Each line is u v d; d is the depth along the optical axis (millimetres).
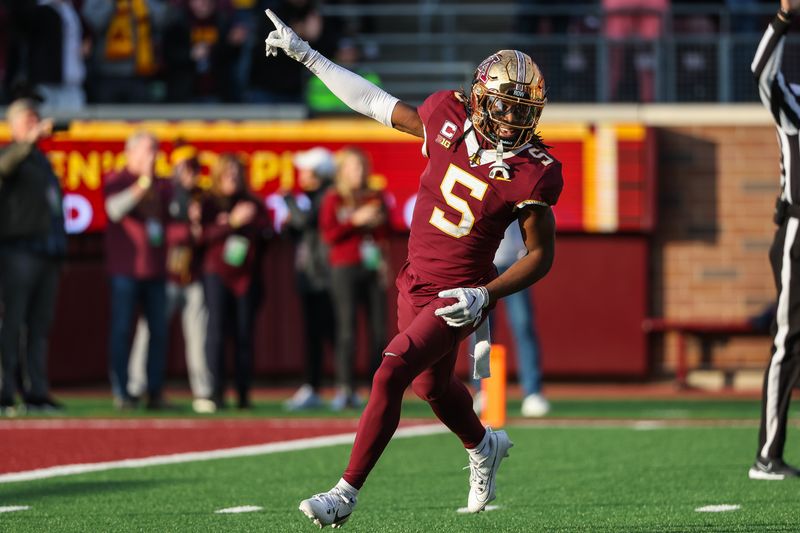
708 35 54906
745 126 53688
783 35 23562
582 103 53656
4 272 38000
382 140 52094
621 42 53938
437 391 18547
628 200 52812
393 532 19422
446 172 18000
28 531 19578
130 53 54156
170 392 52125
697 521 20312
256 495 23391
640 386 53438
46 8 51125
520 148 17844
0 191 37531
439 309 17078
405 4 58781
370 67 56812
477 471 19547
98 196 51625
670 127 53719
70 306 51500
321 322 42062
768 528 19641
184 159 40656
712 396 49219
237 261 39688
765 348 53625
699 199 53844
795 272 23984
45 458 28344
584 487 24406
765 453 25078
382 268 41031
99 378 51969
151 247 39531
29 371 39281
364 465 17453
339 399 41219
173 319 52500
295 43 18859
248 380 40750
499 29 58469
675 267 53969
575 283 53250
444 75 56938
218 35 54594
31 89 37969
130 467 27016
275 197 51969
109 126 51656
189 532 19484
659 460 28406
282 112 52656
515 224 40156
